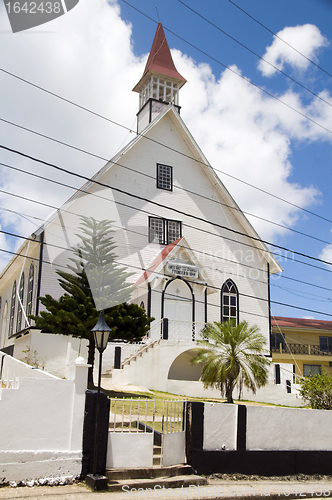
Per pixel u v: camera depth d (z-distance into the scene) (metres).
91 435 10.01
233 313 27.98
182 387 21.64
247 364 19.70
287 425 12.66
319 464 12.84
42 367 19.31
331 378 18.97
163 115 28.08
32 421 9.56
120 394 17.50
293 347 37.03
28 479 9.27
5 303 32.38
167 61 31.88
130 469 10.08
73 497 8.60
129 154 26.78
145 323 17.70
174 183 27.91
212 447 11.41
